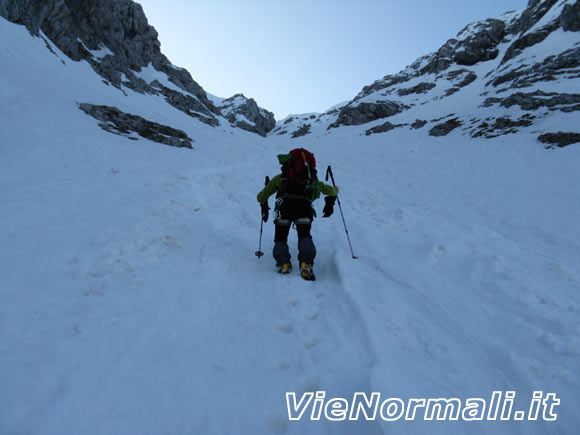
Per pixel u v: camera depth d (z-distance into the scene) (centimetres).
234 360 205
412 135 2656
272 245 478
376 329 227
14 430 139
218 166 1409
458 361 199
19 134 806
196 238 452
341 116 4947
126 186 683
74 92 1641
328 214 397
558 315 252
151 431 148
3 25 1817
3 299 243
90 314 243
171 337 228
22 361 180
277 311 275
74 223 433
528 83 2598
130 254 348
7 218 403
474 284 321
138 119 1797
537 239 523
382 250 421
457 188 969
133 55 4281
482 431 146
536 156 1209
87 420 150
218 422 155
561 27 3216
